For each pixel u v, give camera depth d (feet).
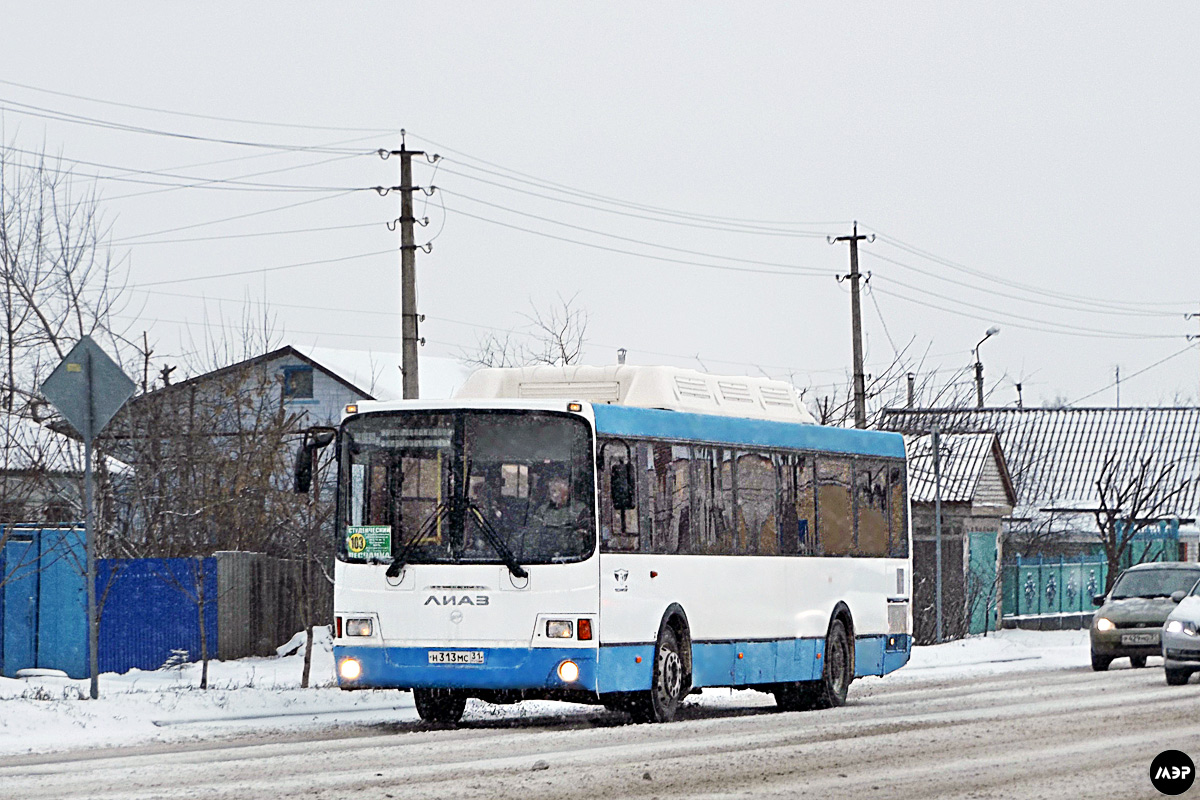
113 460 131.95
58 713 71.77
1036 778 51.49
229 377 128.06
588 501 69.97
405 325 134.21
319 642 119.75
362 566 70.54
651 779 50.65
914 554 171.12
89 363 78.95
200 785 49.96
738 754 57.98
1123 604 122.01
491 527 69.77
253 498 119.85
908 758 57.00
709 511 78.79
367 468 71.05
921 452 186.60
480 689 70.28
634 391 77.10
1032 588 203.21
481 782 49.83
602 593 69.77
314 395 225.97
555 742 63.21
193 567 106.93
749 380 86.33
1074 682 102.63
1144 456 266.16
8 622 103.96
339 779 50.83
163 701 78.64
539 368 78.28
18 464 112.06
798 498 86.74
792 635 84.74
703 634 77.41
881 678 112.06
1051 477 265.95
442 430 70.64
